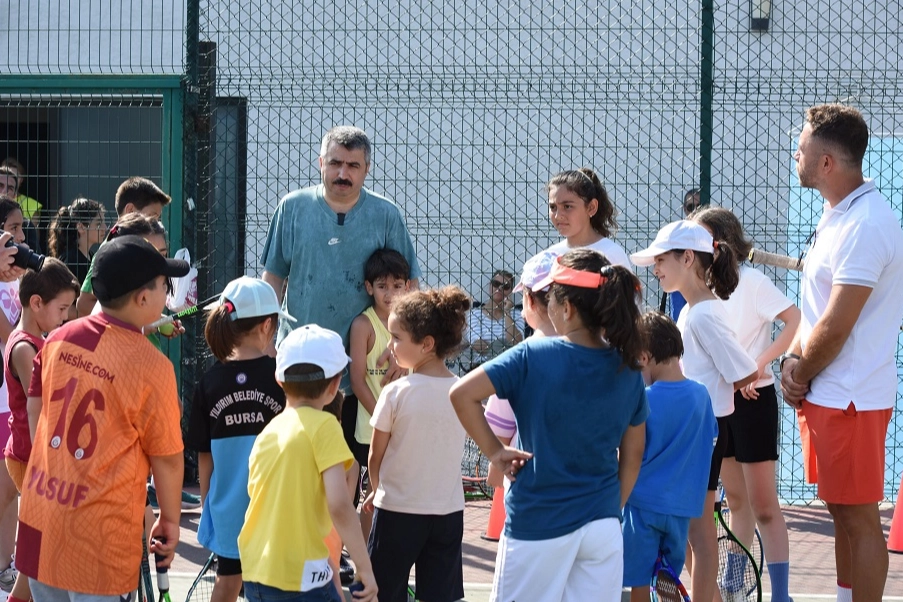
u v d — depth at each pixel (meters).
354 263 13.09
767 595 13.57
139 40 20.19
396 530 10.57
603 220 13.90
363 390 12.90
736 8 19.38
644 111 19.00
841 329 10.40
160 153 19.20
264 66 18.44
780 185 18.42
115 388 8.74
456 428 10.66
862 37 18.41
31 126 19.50
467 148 19.56
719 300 11.91
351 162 12.83
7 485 12.63
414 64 19.28
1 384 11.79
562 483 8.50
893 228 10.55
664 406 10.57
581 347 8.56
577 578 8.58
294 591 8.84
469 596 13.18
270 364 10.30
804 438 11.39
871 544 10.72
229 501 10.12
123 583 8.83
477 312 18.67
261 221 19.03
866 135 10.80
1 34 20.20
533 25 19.61
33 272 11.41
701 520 11.37
